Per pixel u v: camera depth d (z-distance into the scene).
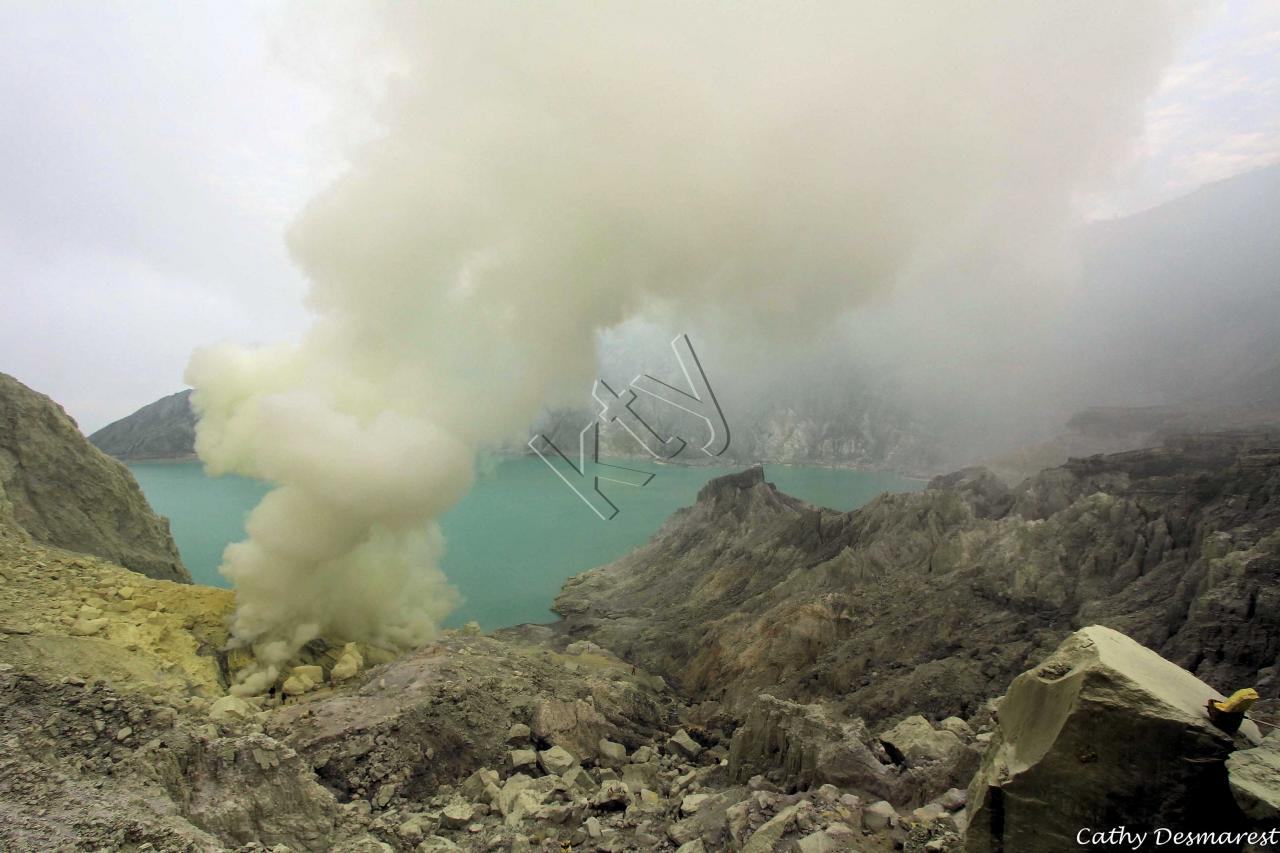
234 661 25.59
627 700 24.56
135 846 9.98
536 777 18.45
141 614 25.17
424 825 15.05
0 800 10.41
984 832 7.38
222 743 13.16
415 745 18.64
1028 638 24.88
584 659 32.16
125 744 12.73
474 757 19.08
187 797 12.18
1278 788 6.06
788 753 15.62
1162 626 22.23
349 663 27.36
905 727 14.92
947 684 22.88
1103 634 7.57
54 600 23.81
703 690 29.73
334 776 17.42
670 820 14.38
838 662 26.62
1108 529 29.48
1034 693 7.47
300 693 24.78
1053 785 6.91
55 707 13.12
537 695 22.45
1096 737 6.69
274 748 13.38
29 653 17.56
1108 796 6.62
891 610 29.53
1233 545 22.50
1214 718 6.34
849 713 22.73
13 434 32.69
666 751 21.86
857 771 13.30
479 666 24.11
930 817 11.20
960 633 26.77
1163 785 6.40
